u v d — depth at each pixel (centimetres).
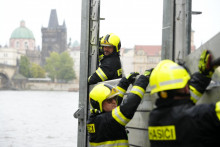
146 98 347
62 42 19588
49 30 19600
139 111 363
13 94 9931
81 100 461
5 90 14662
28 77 16412
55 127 2056
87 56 463
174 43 320
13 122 2369
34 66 16538
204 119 205
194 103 250
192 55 286
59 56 16588
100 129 302
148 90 341
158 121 224
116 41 438
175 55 319
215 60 235
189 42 334
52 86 15588
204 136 205
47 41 19625
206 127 204
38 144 1395
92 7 467
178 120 213
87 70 460
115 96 316
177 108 218
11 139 1516
